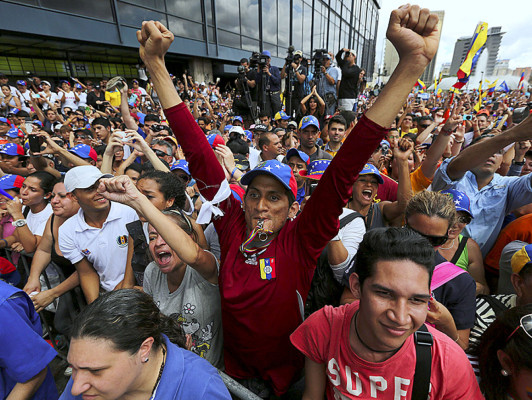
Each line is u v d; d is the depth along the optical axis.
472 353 1.32
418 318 0.86
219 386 1.04
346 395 1.10
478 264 1.93
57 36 9.55
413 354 0.98
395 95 1.01
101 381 0.86
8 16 8.38
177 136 1.48
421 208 1.46
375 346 0.96
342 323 1.08
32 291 2.23
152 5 12.41
